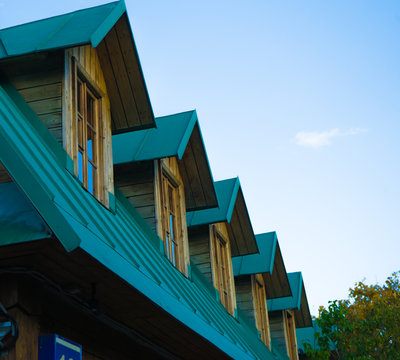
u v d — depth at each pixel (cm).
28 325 532
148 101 919
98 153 834
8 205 506
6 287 527
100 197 802
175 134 1038
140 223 952
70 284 576
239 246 1492
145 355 855
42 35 778
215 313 1046
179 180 1130
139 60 894
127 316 689
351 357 1906
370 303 2408
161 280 747
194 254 1277
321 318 1941
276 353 1727
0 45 777
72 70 773
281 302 1991
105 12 813
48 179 573
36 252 504
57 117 720
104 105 875
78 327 652
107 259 555
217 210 1298
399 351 2011
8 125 619
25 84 745
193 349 868
